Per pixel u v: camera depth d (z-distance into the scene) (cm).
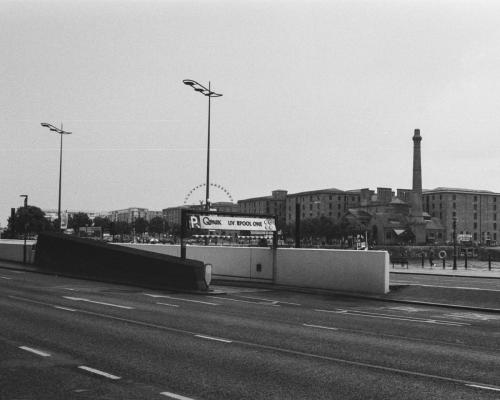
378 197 17225
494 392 728
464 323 1480
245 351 982
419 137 12738
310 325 1347
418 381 782
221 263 2772
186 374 798
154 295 2027
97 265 2670
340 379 784
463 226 17150
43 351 946
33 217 10281
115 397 672
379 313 1677
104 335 1122
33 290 2042
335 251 2327
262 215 2533
